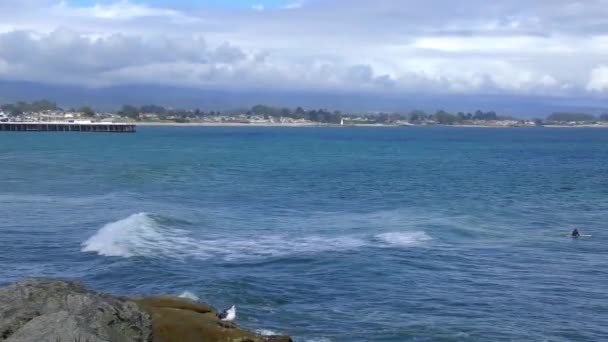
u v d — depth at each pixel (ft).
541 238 92.94
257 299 58.13
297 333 49.90
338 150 363.76
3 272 67.05
